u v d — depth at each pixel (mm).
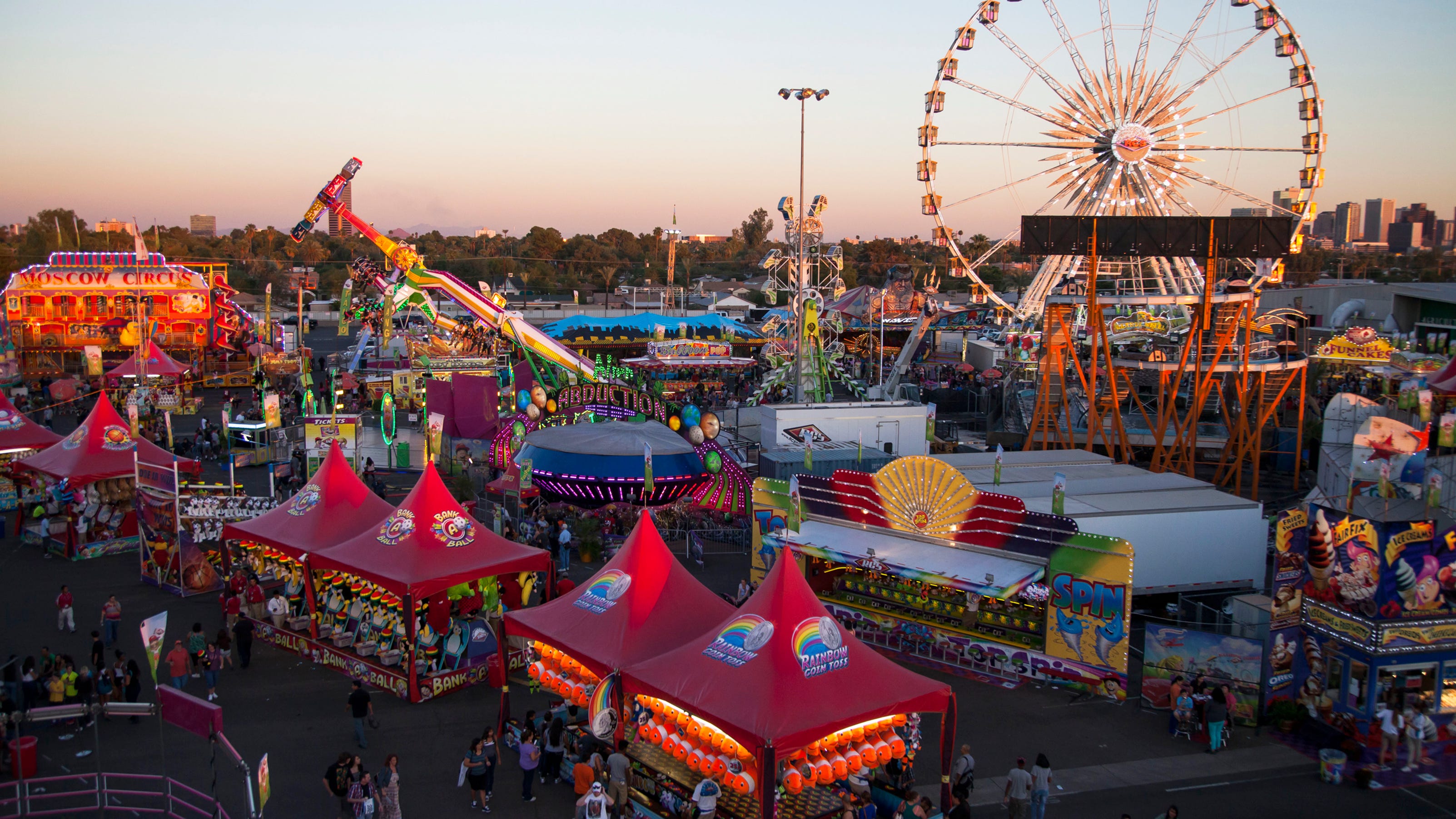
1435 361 43750
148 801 15820
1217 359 37406
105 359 71562
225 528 24672
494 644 21969
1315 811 16109
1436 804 16391
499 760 17938
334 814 15648
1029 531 21734
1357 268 155125
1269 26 47344
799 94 40938
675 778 16719
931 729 19375
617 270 178750
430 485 22250
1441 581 18250
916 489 23516
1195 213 51594
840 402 37938
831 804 16250
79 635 23422
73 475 29578
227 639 21625
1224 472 41812
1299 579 19703
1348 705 18688
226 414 44375
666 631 17672
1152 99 50844
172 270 72875
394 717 19562
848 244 196000
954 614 23453
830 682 15250
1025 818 15430
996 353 58594
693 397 57469
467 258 182000
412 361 54125
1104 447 42781
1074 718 19906
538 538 30547
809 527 24938
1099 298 36656
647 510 19344
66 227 142000
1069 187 52125
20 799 14586
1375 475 20719
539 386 35719
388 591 21594
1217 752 18297
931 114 50500
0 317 67812
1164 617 24281
